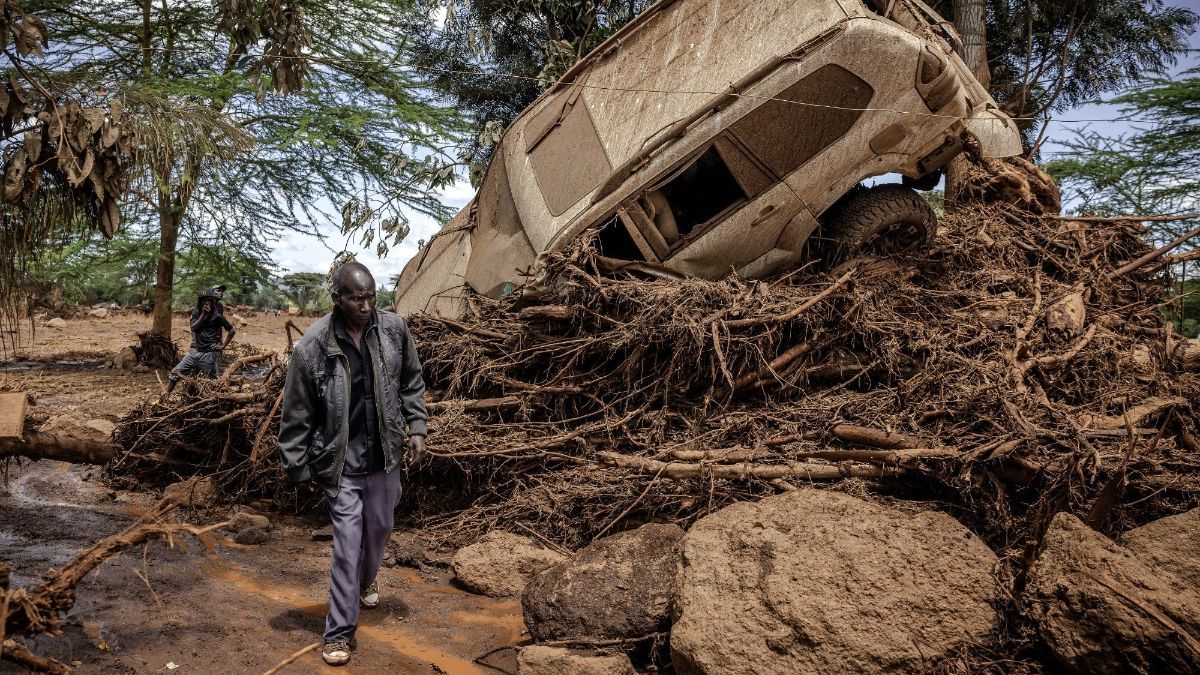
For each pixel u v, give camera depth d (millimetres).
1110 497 3533
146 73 11906
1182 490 4047
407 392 3627
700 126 5395
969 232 7375
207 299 9180
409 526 5113
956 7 12352
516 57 16938
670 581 3496
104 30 12562
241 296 25938
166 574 4086
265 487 5559
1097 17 15969
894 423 4660
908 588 3010
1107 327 6113
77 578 2660
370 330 3439
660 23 6289
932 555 3146
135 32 12664
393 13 13766
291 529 5098
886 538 3205
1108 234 7512
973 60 12156
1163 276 7312
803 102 5551
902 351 5414
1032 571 3084
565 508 4668
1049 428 4434
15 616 2562
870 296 5539
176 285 13992
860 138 5840
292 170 13531
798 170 5727
